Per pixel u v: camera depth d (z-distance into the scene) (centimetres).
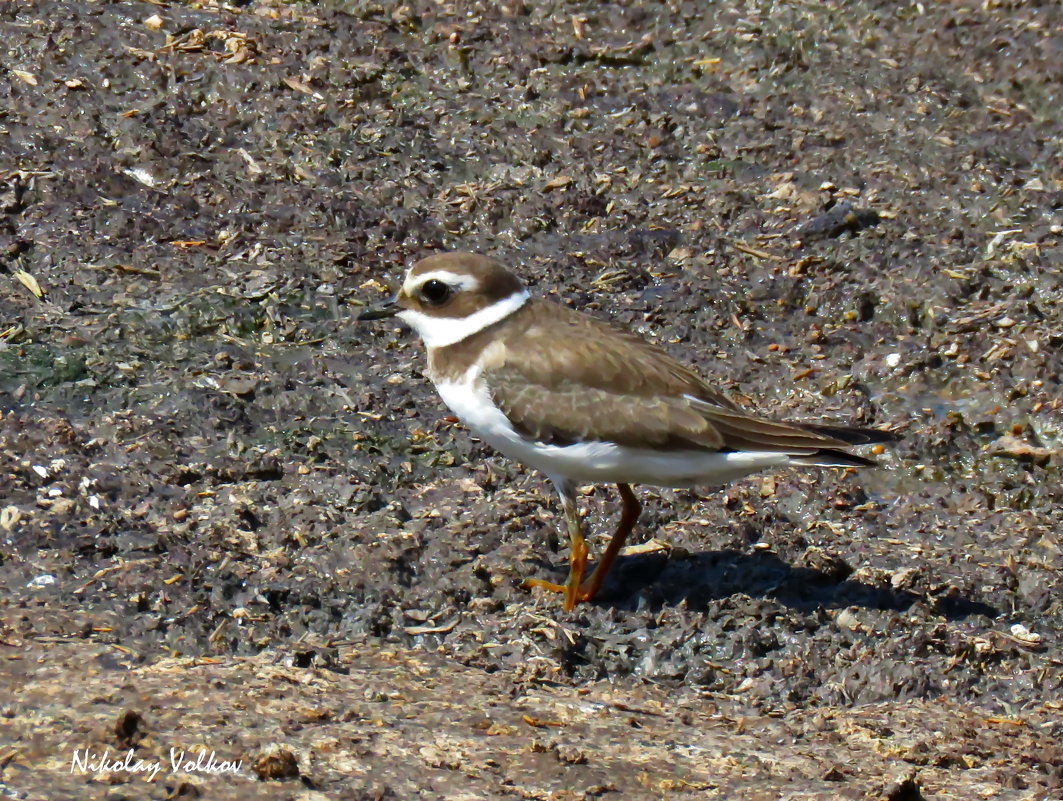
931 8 1970
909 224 1631
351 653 1030
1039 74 1856
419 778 855
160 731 870
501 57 1848
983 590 1183
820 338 1488
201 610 1058
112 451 1227
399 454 1285
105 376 1323
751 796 873
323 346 1414
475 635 1084
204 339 1396
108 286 1439
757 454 1061
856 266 1577
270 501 1199
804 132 1773
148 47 1775
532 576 1154
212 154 1639
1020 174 1714
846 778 912
